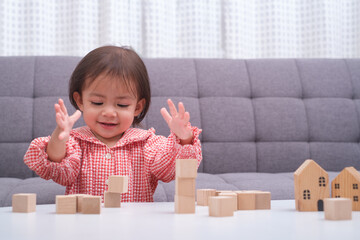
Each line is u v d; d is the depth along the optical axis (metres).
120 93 1.13
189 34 2.56
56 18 2.47
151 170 1.21
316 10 2.64
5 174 1.75
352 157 1.95
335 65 2.11
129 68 1.16
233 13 2.59
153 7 2.51
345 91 2.06
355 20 2.71
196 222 0.56
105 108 1.13
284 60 2.11
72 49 2.44
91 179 1.19
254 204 0.71
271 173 1.88
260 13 2.67
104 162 1.21
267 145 1.94
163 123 1.87
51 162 1.01
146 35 2.50
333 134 1.97
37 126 1.81
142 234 0.47
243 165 1.90
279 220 0.58
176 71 1.99
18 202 0.68
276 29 2.64
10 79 1.88
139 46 2.50
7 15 2.40
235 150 1.90
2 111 1.81
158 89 1.93
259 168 1.91
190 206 0.66
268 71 2.06
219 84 2.00
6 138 1.78
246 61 2.10
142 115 1.33
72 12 2.44
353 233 0.47
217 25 2.59
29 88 1.88
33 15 2.41
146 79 1.25
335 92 2.05
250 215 0.63
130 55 1.21
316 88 2.04
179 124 0.94
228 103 1.96
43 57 1.96
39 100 1.86
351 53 2.71
